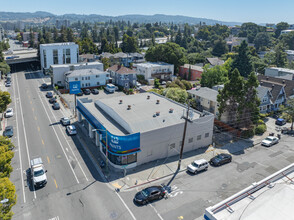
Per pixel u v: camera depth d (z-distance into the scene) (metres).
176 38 186.62
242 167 38.50
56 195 31.19
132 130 37.50
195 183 34.19
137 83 90.00
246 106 47.66
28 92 80.25
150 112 42.91
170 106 46.56
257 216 18.23
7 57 124.12
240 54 98.81
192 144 43.25
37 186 32.53
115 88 85.06
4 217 21.05
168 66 100.69
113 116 43.59
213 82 80.69
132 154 37.16
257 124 53.41
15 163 38.28
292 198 19.92
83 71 85.31
